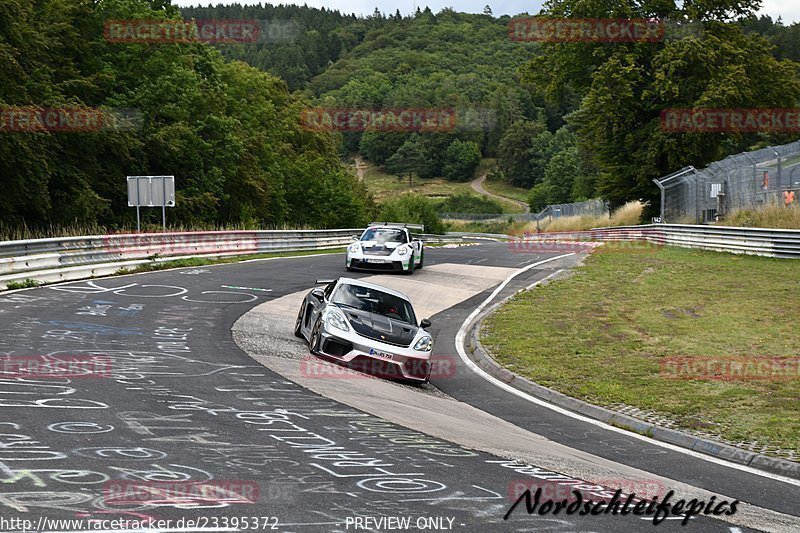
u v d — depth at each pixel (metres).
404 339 11.96
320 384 10.19
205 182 47.97
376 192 150.00
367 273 25.70
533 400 11.35
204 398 8.59
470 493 6.09
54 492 5.22
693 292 20.61
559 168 123.12
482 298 22.02
